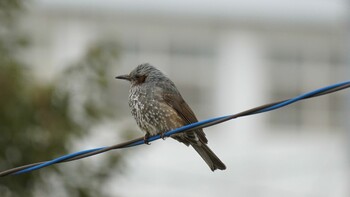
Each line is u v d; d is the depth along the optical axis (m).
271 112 20.53
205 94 20.09
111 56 12.91
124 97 19.20
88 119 12.66
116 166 12.88
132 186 19.19
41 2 19.05
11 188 12.30
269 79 20.31
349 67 16.34
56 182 12.58
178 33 20.00
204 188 19.73
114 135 13.27
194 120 9.51
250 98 20.17
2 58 12.46
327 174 20.64
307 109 20.84
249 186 20.17
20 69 12.43
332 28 20.39
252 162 20.27
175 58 20.02
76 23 19.33
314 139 20.83
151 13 19.80
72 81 12.66
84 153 8.05
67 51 19.08
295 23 20.28
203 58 20.08
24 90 12.38
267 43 20.28
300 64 20.52
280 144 20.55
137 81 9.62
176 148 19.58
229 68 20.11
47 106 12.38
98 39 13.00
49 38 17.52
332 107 20.97
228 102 20.09
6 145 12.20
